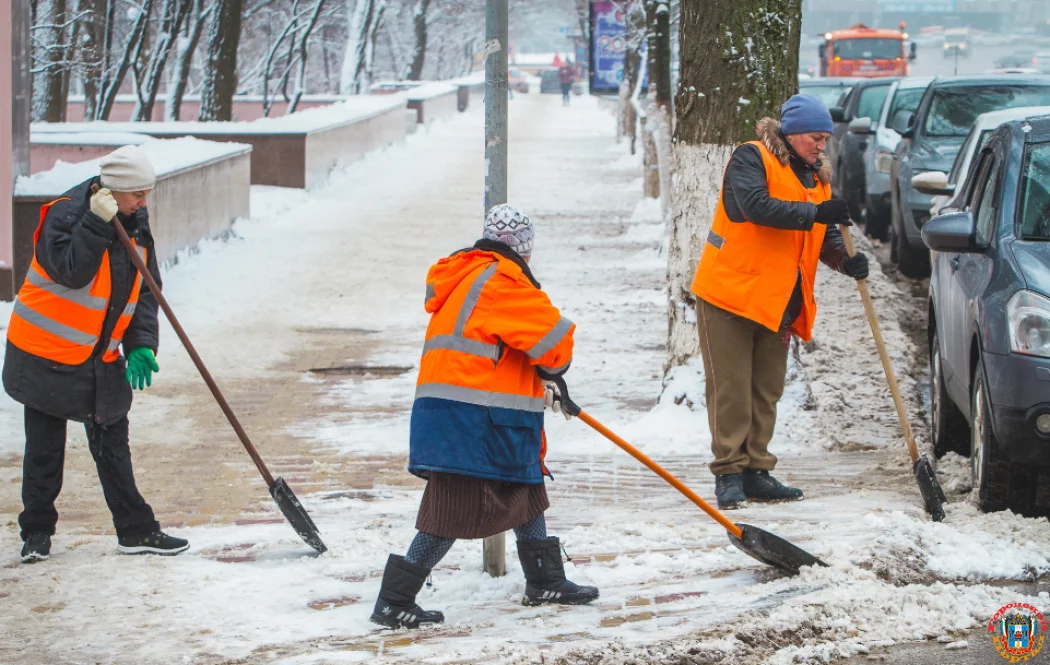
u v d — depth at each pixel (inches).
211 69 2452.0
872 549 491.2
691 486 635.5
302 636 425.4
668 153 1685.5
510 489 436.5
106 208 494.3
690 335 767.7
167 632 429.4
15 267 1130.7
